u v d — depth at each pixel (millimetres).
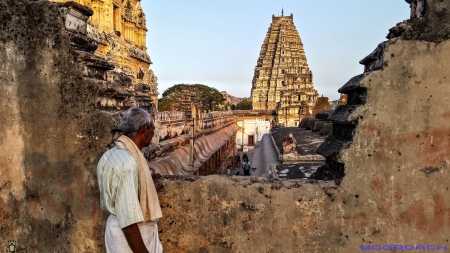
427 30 3080
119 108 4074
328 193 3334
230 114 41281
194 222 3549
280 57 67188
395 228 3275
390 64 3139
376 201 3273
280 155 9180
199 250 3570
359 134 3244
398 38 3117
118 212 2670
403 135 3191
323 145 3980
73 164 3543
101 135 3465
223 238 3520
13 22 3498
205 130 20922
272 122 52125
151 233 2969
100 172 2844
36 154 3602
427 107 3143
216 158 22875
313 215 3365
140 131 2959
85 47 3775
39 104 3551
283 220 3410
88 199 3547
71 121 3512
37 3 3449
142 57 26625
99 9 19281
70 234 3619
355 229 3326
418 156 3191
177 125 14305
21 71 3543
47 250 3689
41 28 3469
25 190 3660
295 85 58062
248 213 3455
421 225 3246
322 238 3371
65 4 3627
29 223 3697
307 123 20375
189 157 13070
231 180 3510
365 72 3518
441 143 3156
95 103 3467
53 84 3508
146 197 2904
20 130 3607
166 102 60625
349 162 3279
